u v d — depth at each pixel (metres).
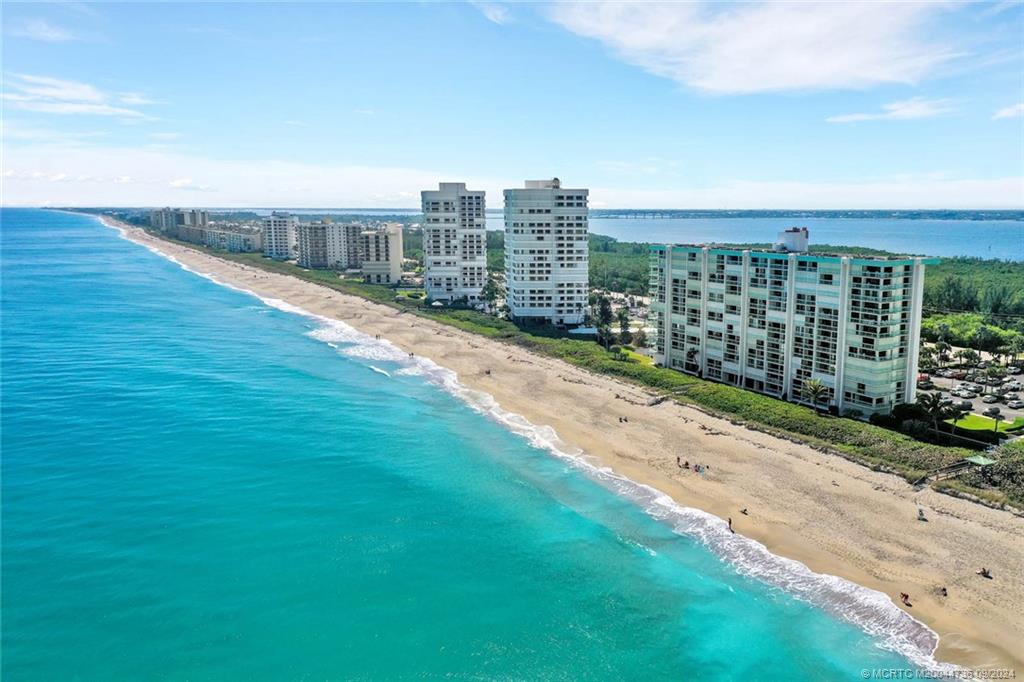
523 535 88.06
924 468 96.50
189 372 162.88
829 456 104.88
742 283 137.00
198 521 89.81
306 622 70.75
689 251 147.88
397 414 134.25
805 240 131.88
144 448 114.00
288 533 87.56
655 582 78.00
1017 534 80.44
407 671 64.31
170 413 131.88
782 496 93.75
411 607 73.50
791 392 130.25
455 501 97.25
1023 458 92.50
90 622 69.56
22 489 97.44
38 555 80.75
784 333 129.75
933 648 65.44
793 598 74.00
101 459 108.88
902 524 84.62
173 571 78.50
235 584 76.50
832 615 71.06
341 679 63.22
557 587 77.38
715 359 146.00
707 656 66.38
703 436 115.88
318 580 77.75
